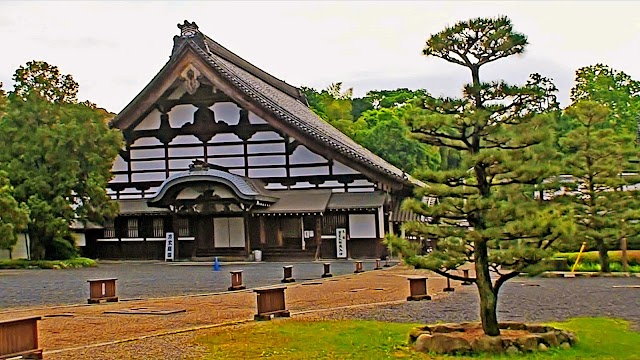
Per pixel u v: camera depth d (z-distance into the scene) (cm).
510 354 1131
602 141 2750
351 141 5341
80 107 3803
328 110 7994
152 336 1357
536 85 1184
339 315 1625
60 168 3547
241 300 1980
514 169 1164
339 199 3903
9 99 3797
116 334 1409
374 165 3816
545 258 1152
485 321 1205
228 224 4031
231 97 4016
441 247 1205
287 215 3912
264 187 4091
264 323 1493
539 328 1266
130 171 4288
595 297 1984
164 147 4256
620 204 2758
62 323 1570
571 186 2772
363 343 1239
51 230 3478
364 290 2208
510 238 1157
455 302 1855
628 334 1321
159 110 4269
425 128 1194
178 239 4050
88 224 4094
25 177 3488
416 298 1902
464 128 1197
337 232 3881
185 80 4075
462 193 1202
